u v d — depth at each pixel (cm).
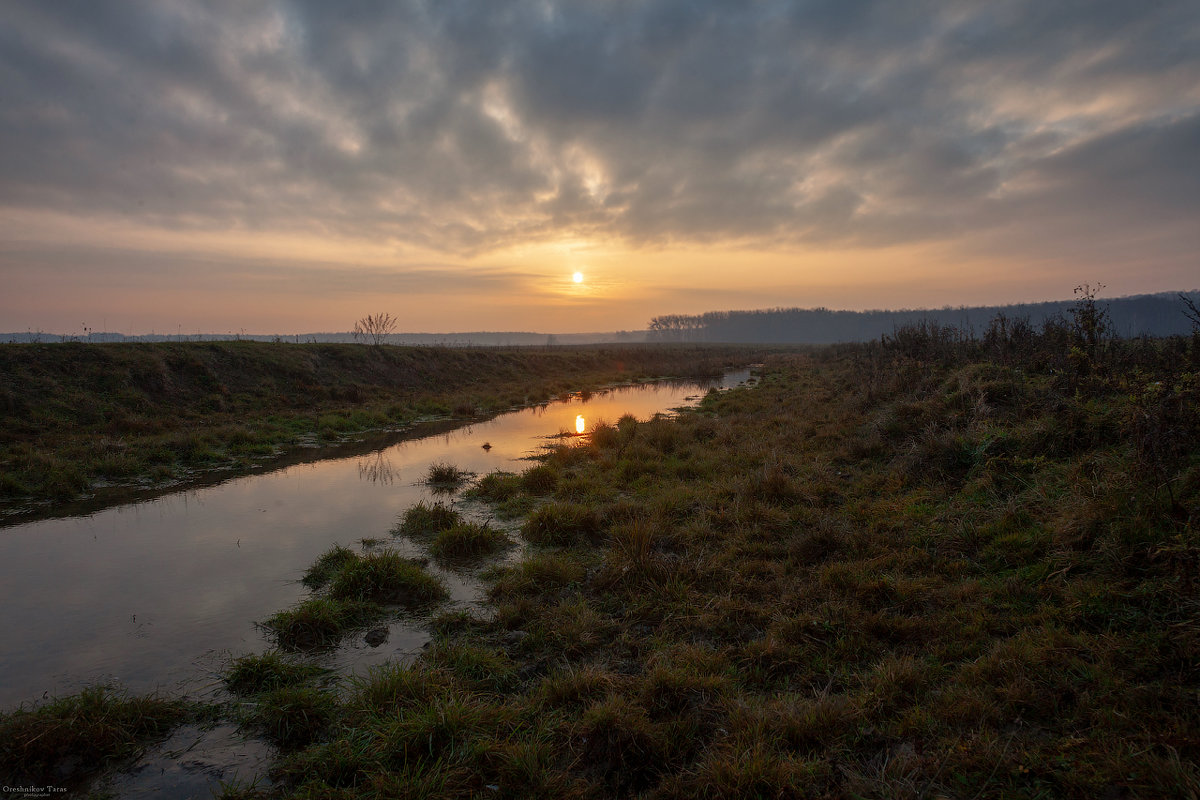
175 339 2372
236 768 352
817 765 318
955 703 351
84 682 437
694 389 3111
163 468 1124
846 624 459
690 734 355
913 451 859
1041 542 527
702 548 644
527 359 3741
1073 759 294
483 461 1248
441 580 623
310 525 812
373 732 359
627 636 480
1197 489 487
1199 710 310
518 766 327
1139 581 432
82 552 709
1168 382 697
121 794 330
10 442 1220
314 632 502
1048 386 897
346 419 1722
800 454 1041
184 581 625
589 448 1253
